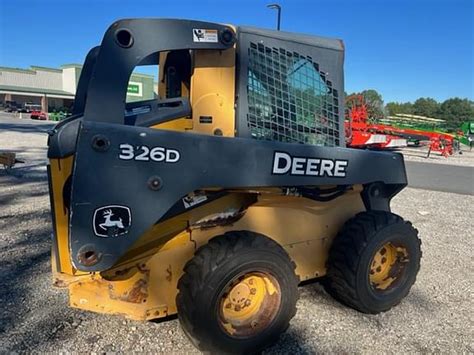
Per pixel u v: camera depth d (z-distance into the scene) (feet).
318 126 9.90
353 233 10.09
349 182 9.70
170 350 8.83
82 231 6.99
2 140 52.19
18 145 47.29
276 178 8.55
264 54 9.09
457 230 19.36
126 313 8.51
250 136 8.96
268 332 8.60
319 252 10.55
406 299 11.67
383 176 10.43
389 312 10.82
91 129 6.91
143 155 7.28
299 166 8.82
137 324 9.73
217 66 8.75
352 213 11.08
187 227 8.80
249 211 9.34
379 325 10.16
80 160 6.89
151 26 7.54
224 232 9.12
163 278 8.70
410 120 80.69
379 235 10.07
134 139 7.19
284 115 9.39
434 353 9.13
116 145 7.08
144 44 7.51
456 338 9.76
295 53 9.48
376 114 76.38
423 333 9.91
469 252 16.03
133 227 7.32
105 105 7.28
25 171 29.99
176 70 9.84
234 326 8.40
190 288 7.88
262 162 8.35
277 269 8.45
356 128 59.06
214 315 7.89
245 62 8.84
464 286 12.73
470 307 11.35
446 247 16.61
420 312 10.94
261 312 8.66
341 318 10.36
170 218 8.57
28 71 195.93
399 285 10.82
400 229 10.48
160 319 9.96
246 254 8.04
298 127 9.60
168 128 8.63
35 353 8.62
